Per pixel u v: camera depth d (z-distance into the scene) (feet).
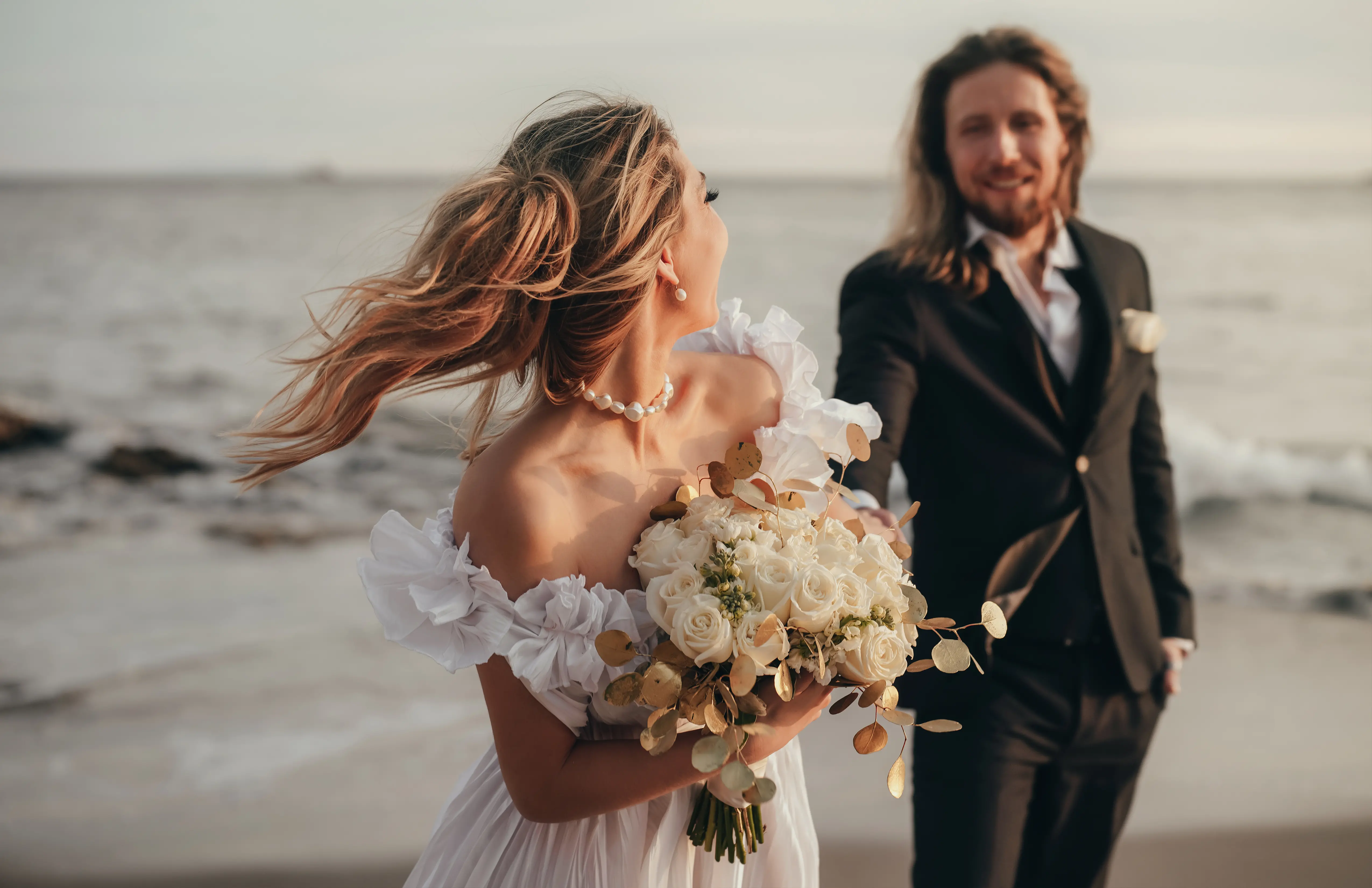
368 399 4.25
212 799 13.80
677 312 4.47
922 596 4.29
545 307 4.16
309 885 11.66
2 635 19.47
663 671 3.75
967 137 7.76
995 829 7.00
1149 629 7.54
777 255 40.47
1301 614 20.16
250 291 39.06
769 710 3.97
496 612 3.99
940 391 7.57
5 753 15.26
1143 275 8.34
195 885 11.65
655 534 4.23
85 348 34.01
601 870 4.48
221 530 25.23
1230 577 22.29
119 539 24.75
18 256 38.88
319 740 15.62
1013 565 7.26
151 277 39.29
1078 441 7.50
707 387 4.89
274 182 40.11
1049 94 7.88
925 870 7.16
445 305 4.04
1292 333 35.58
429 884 4.75
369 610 21.18
